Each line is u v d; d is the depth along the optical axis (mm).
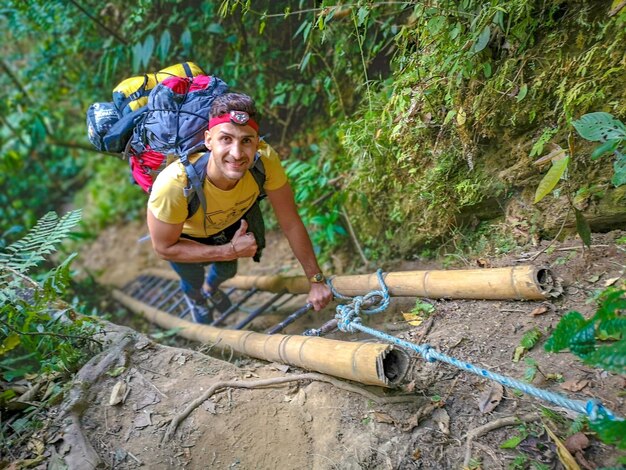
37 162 7820
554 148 2533
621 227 2518
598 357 1588
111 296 5363
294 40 4051
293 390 2361
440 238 3178
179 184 2393
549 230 2695
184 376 2490
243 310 3951
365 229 3729
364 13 2850
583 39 2420
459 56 2605
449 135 2904
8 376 2566
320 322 3363
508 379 1848
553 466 1823
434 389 2191
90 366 2486
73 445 2156
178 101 2551
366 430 2121
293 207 2801
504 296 2447
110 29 4871
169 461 2168
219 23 4203
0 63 6180
